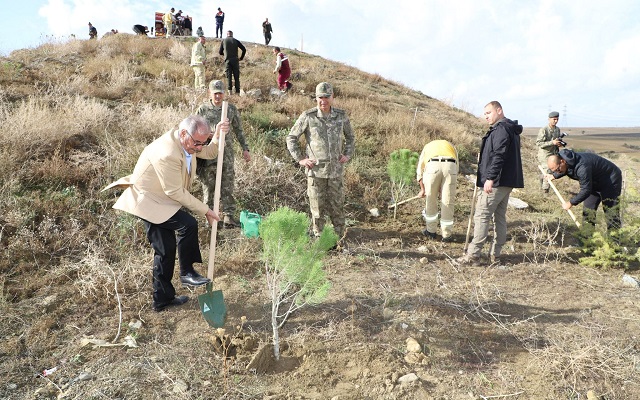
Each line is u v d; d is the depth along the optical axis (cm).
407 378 282
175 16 2416
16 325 325
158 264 340
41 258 420
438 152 543
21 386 265
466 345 327
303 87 1350
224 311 342
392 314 358
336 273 443
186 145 325
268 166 667
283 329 336
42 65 1161
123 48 1495
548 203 748
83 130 667
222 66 1442
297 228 302
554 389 279
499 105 456
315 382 278
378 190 700
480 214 466
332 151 477
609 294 414
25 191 510
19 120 606
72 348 303
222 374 282
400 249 524
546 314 375
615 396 274
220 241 494
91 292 365
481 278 446
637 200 504
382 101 1443
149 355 298
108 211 507
